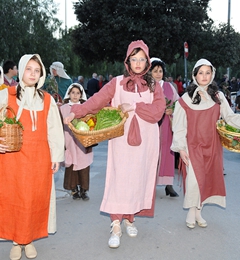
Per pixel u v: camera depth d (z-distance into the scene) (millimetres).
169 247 4312
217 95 4777
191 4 22781
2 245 4348
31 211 3803
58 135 3977
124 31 22109
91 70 37656
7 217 3867
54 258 4035
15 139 3578
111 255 4105
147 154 4418
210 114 4715
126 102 4297
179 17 22750
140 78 4340
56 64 8570
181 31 22953
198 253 4160
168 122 6023
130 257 4062
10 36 21438
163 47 22469
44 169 3879
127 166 4262
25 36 22156
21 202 3766
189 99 4758
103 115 4281
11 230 3875
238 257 4074
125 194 4281
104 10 22375
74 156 5812
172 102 6074
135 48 4227
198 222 4934
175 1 22234
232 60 26234
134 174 4285
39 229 3982
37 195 3838
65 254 4133
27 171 3752
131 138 4211
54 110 3959
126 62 4320
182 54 25766
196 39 24391
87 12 23156
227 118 4703
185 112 4773
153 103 4293
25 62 3742
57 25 24281
